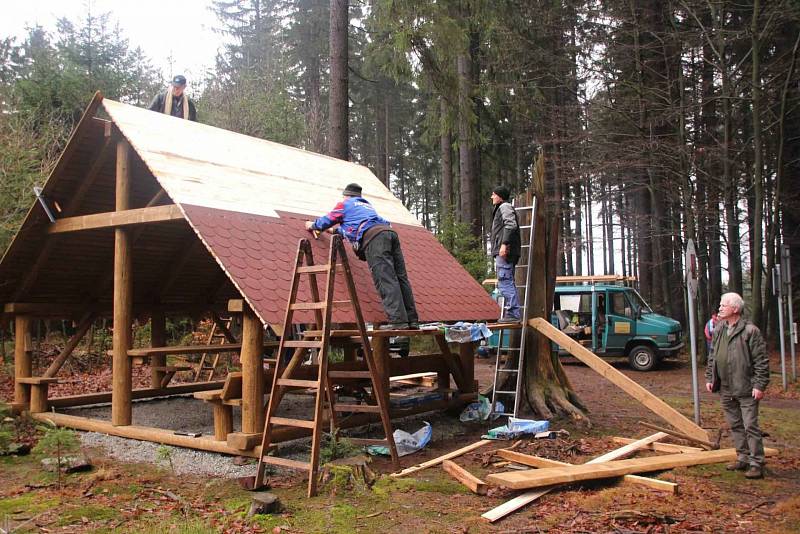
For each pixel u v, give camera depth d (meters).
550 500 5.72
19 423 8.93
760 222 16.12
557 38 22.33
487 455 7.32
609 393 12.84
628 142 18.92
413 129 41.00
